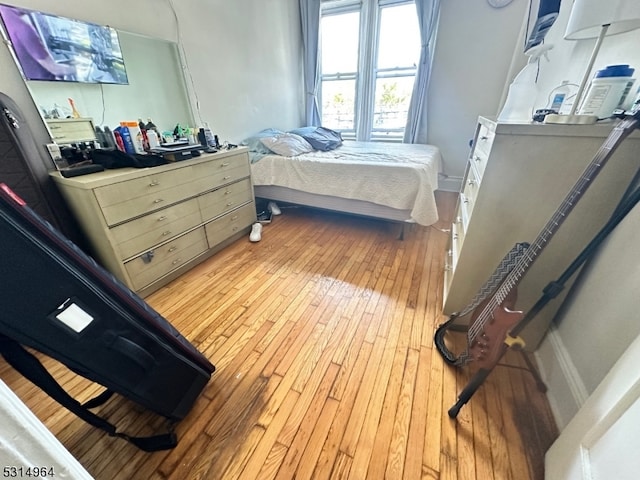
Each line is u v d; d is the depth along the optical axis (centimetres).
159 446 92
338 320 151
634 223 85
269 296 171
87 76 165
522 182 104
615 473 57
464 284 135
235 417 104
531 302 117
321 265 205
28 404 109
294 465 90
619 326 84
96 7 164
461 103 342
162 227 171
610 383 67
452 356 125
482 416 103
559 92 149
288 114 379
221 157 204
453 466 89
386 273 195
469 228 120
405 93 373
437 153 293
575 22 94
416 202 219
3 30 133
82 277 69
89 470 90
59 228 150
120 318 77
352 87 398
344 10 360
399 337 139
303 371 122
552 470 82
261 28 300
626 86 92
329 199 257
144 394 87
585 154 92
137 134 174
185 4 216
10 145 127
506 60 308
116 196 144
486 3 294
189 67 229
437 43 327
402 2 332
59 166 149
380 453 93
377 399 109
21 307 60
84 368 73
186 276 191
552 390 108
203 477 87
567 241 103
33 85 146
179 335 101
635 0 77
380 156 260
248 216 248
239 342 137
